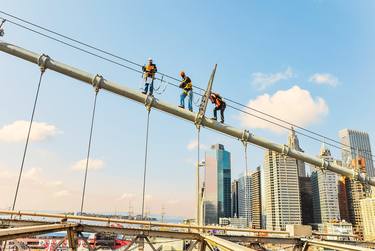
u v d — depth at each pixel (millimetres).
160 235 13367
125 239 13477
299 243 15227
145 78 18984
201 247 13383
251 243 14664
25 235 7738
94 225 12969
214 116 19406
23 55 17766
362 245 16500
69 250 12398
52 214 13211
